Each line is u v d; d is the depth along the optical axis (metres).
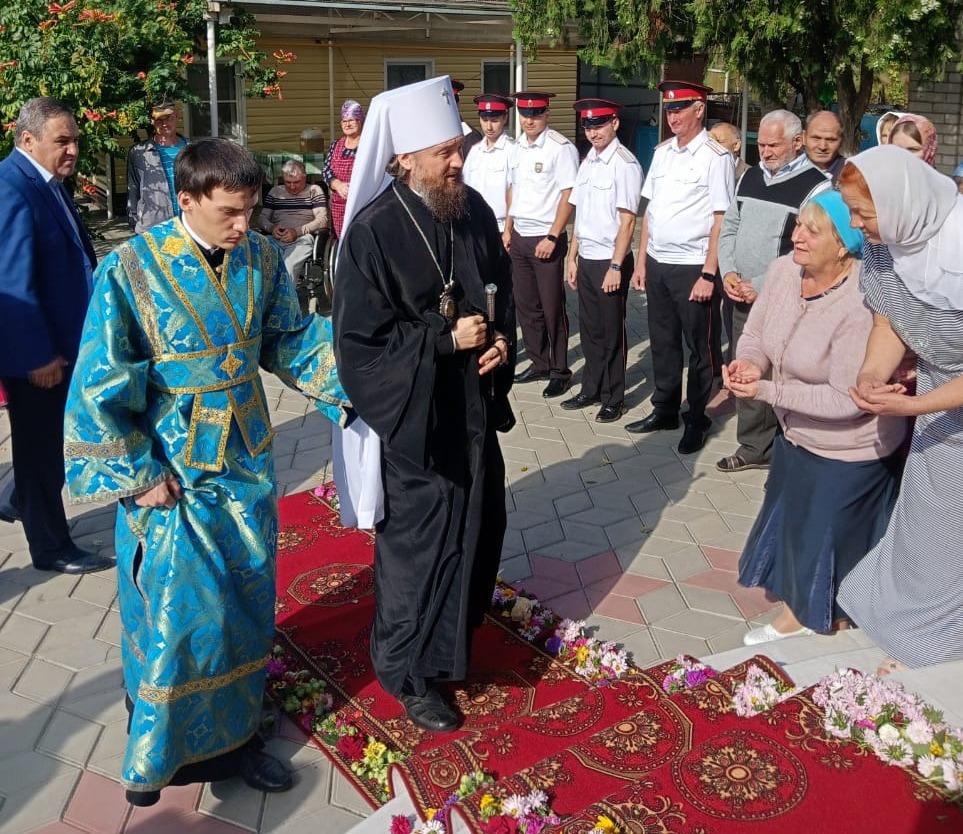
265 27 13.15
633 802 2.80
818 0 7.24
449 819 2.95
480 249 3.71
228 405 3.34
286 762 3.63
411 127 3.46
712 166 6.18
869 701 3.13
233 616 3.30
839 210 3.63
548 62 17.31
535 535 5.36
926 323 3.21
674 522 5.48
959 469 3.29
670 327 6.55
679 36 8.48
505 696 3.94
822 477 3.83
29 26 9.02
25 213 4.51
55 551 4.96
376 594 3.77
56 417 4.79
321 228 9.44
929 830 2.71
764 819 2.74
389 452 3.60
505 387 3.81
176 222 3.27
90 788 3.52
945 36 7.19
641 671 3.82
